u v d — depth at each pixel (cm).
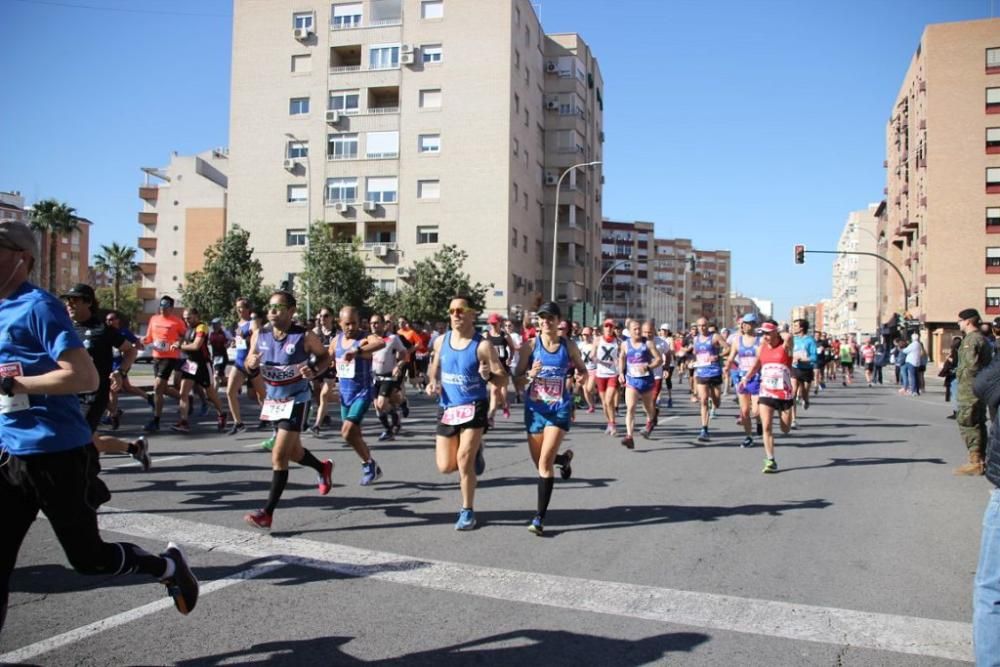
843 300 11962
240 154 4866
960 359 924
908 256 6016
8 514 332
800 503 738
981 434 909
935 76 4997
